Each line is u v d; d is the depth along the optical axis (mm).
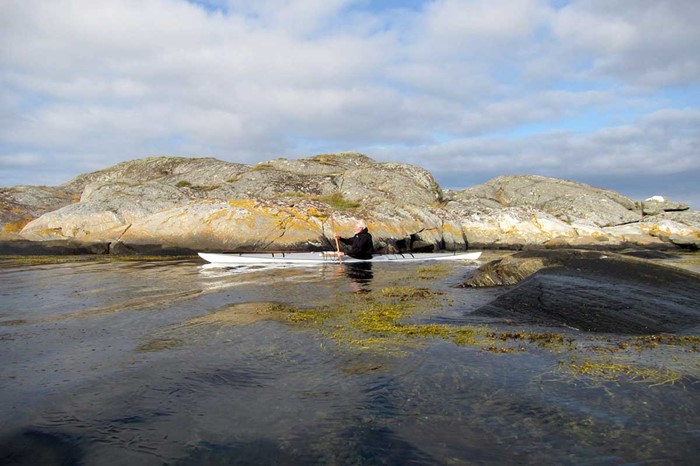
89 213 22062
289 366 4945
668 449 3193
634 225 27516
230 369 4859
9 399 4133
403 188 31000
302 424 3648
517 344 5684
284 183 30500
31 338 6090
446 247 25734
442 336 6059
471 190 36250
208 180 32500
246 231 20609
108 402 4062
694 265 15992
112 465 3125
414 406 3941
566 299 7105
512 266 9672
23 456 3244
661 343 5641
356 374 4695
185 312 7625
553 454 3164
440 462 3098
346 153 42469
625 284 7488
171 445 3367
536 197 33156
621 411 3777
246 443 3383
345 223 22109
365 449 3273
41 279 11789
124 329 6527
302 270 13922
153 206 23531
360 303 8359
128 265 15430
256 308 7891
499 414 3770
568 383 4383
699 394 4062
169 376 4660
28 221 24344
